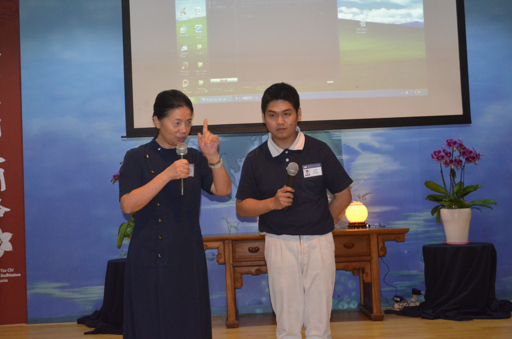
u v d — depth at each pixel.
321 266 2.17
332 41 4.38
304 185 2.21
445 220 3.99
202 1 4.38
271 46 4.37
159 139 1.93
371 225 4.29
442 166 4.45
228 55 4.36
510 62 4.55
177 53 4.34
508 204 4.47
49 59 4.41
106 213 4.37
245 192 2.31
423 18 4.43
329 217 2.26
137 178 1.87
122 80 4.44
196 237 1.88
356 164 4.43
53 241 4.32
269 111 2.17
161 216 1.83
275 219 2.21
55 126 4.39
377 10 4.42
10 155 4.35
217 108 4.33
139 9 4.35
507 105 4.53
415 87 4.38
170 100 1.83
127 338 1.79
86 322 4.06
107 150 4.40
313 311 2.17
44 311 4.29
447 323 3.62
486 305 3.80
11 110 4.37
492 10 4.57
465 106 4.39
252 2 4.39
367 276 3.85
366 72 4.38
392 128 4.46
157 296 1.78
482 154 4.48
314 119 4.33
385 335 3.36
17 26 4.41
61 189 4.36
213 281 4.36
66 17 4.44
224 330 3.73
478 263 3.76
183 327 1.79
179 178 1.74
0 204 4.32
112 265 3.76
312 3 4.40
